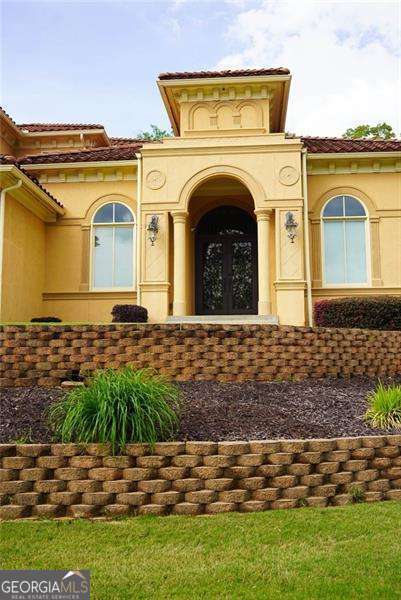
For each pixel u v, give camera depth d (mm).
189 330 9094
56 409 6168
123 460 5215
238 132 16312
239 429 6305
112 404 5465
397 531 4707
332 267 16297
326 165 16609
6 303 13727
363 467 5629
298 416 6992
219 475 5277
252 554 4285
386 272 16109
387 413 6871
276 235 15359
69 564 4102
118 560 4172
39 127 22750
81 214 16797
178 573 3967
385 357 10617
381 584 3777
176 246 15500
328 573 3959
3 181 13406
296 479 5402
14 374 8500
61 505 5098
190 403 7184
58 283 16516
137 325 8938
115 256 16625
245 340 9281
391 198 16422
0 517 5008
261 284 15148
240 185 17500
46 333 8680
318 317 13570
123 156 16547
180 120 16766
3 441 5676
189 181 15672
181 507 5156
